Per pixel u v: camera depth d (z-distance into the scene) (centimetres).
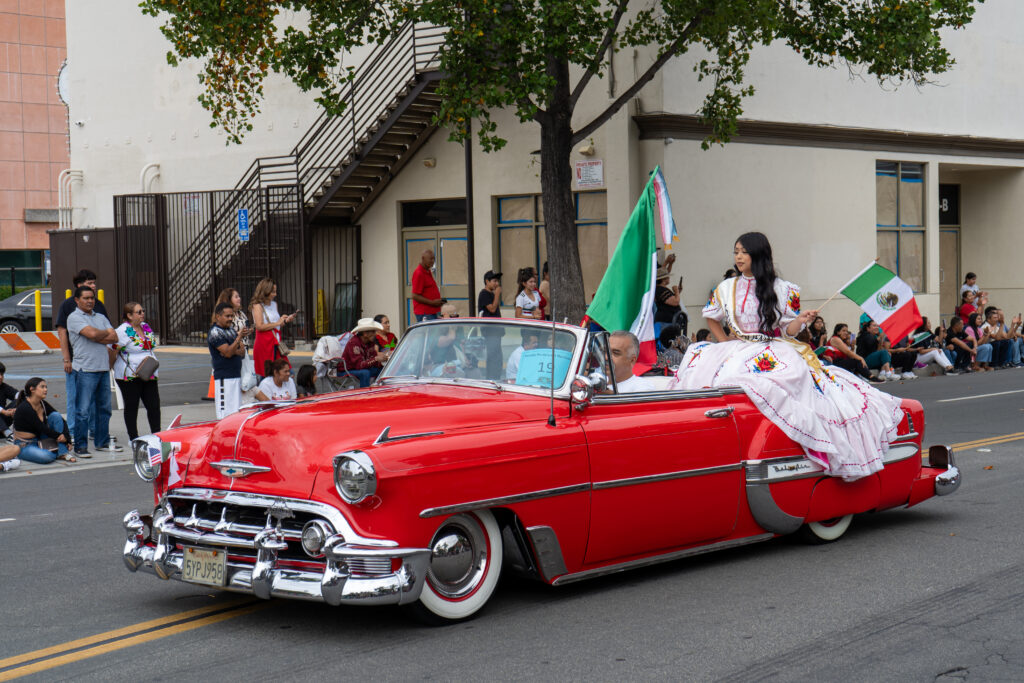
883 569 674
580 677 484
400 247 2308
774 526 696
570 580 599
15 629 575
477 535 567
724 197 2050
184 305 2638
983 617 571
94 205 2870
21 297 3203
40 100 4869
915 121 2447
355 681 482
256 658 517
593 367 630
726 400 685
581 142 1994
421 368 675
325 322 2355
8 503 966
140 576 689
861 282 830
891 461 762
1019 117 2728
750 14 1576
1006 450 1141
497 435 564
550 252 1631
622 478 609
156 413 1286
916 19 1588
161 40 2703
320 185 2402
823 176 2247
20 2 4800
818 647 525
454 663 504
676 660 507
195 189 2677
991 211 2856
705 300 2020
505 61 1459
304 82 1511
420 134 2242
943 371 2205
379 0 1534
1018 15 2716
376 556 511
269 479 541
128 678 493
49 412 1220
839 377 759
